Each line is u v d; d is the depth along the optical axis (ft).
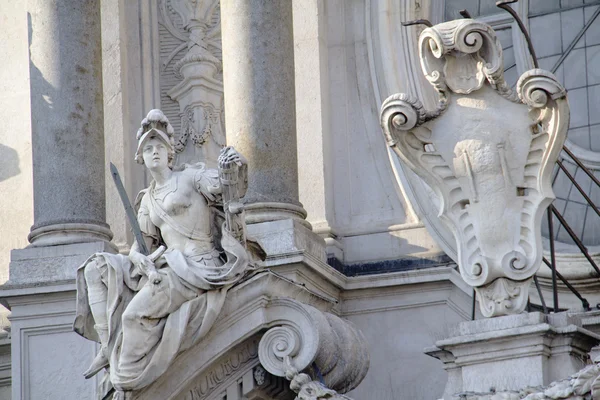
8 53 177.27
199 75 170.81
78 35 156.46
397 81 164.76
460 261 115.85
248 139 149.18
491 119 116.57
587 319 142.72
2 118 175.83
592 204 140.87
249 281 126.41
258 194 147.43
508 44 170.40
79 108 154.61
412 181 160.25
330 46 168.14
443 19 171.53
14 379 146.72
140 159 132.05
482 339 111.75
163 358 124.06
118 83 169.07
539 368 110.01
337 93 166.81
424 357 155.43
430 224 158.40
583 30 167.53
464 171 116.67
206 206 130.41
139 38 172.76
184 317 124.26
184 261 126.11
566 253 153.07
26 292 147.02
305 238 146.30
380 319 157.38
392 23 166.61
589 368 106.52
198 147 170.09
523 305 113.70
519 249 114.42
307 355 123.85
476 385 111.86
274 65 151.12
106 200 165.89
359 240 161.68
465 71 117.91
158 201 130.52
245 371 127.03
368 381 156.46
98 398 128.88
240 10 152.25
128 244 164.35
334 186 164.55
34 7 157.38
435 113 117.70
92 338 129.90
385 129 117.91
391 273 157.28
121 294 126.41
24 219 172.86
